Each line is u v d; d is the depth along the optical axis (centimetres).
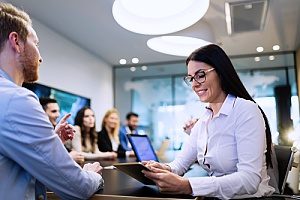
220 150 106
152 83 738
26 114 79
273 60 578
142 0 308
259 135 98
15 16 92
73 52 488
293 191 119
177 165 124
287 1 336
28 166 79
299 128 142
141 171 97
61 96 445
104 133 406
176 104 711
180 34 356
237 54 547
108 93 632
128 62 627
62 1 335
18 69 93
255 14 361
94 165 114
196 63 109
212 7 348
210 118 117
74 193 85
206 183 90
